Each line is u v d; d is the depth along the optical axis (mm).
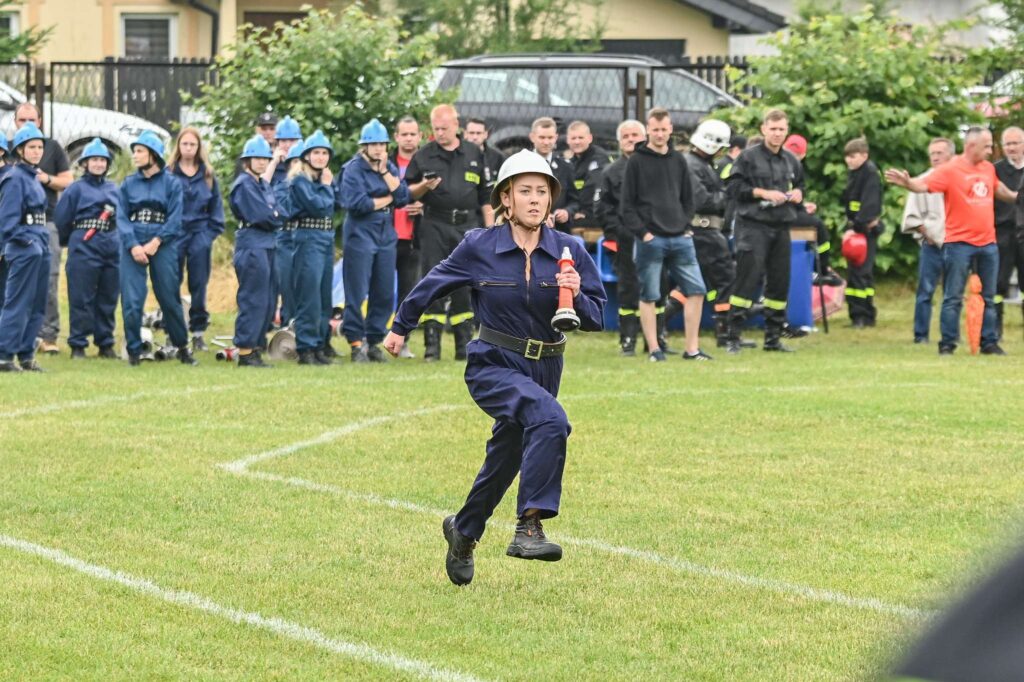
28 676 14641
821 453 27172
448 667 15000
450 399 33406
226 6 94812
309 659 15266
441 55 76375
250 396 33594
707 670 14898
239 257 39719
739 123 56062
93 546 20016
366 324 41781
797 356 42812
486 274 17453
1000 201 46000
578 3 81500
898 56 56156
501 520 21984
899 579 18484
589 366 39906
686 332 41906
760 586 18188
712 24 90562
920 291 46531
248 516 21859
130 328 39625
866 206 49812
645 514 22156
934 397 34000
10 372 37469
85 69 63062
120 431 28781
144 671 14812
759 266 43312
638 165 40688
